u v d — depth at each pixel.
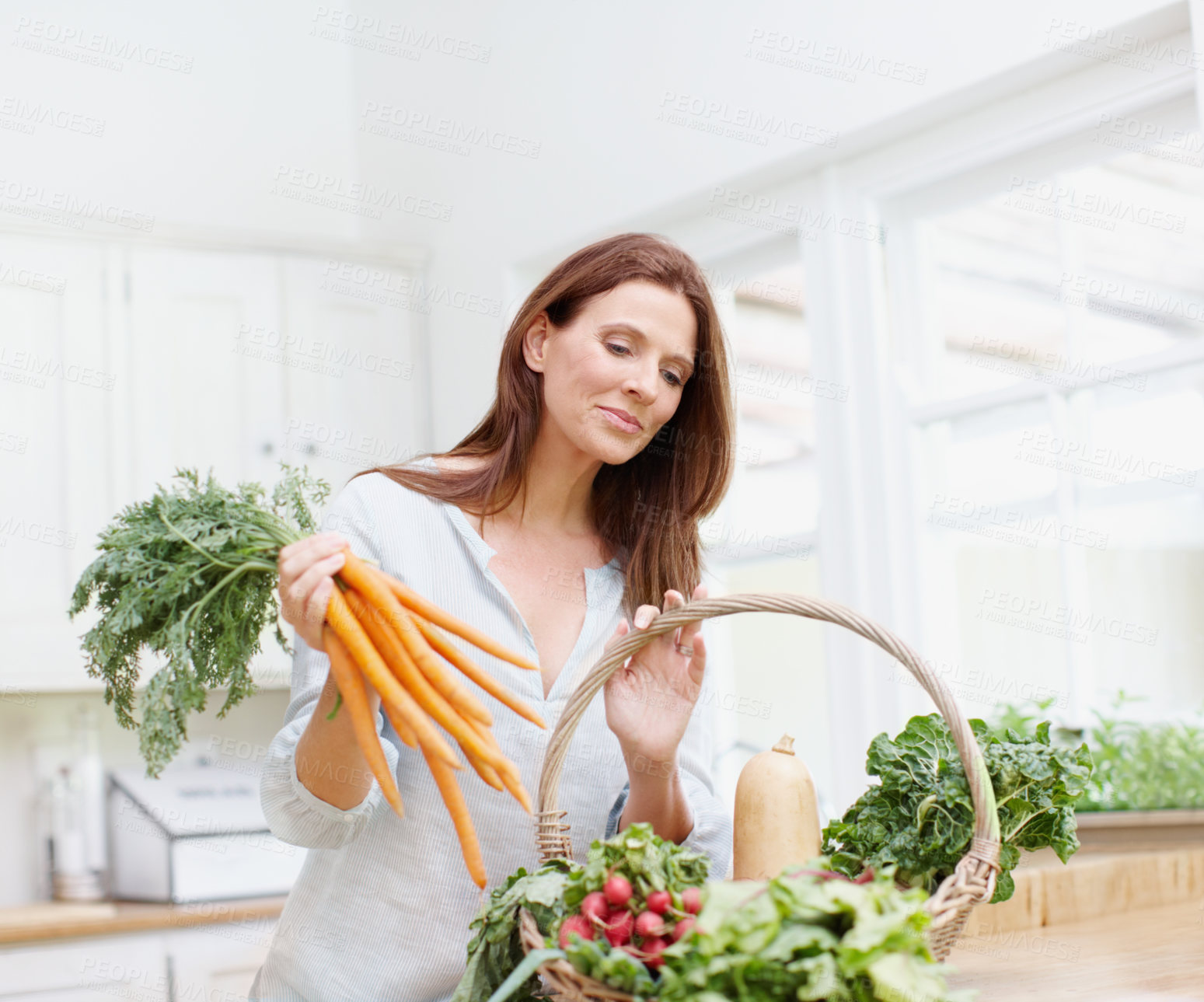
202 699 1.10
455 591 1.30
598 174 3.03
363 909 1.26
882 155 2.57
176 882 2.81
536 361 1.35
